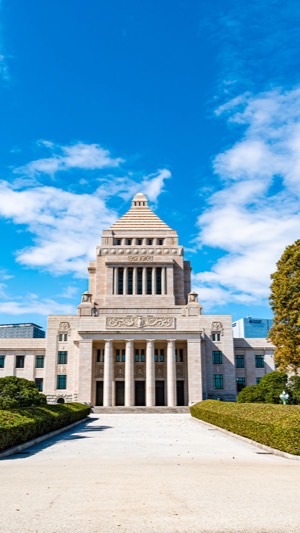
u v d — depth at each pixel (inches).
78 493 529.7
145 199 4318.4
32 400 2198.6
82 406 2234.3
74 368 3457.2
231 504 475.5
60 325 3570.4
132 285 3759.8
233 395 3410.4
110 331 3216.0
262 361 3681.1
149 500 492.4
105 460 855.1
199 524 403.2
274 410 1138.7
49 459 874.8
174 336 3218.5
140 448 1074.1
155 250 3875.5
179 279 3828.7
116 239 4008.4
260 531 385.7
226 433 1457.9
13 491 544.7
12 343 3656.5
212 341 3511.3
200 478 633.6
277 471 705.0
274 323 2044.8
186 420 2190.0
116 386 3388.3
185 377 3351.4
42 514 435.8
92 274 4030.5
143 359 3395.7
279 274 2015.3
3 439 925.8
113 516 427.5
